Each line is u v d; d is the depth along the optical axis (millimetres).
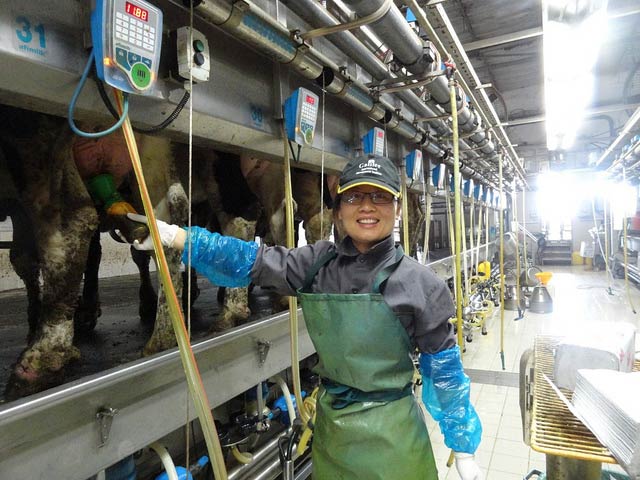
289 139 1476
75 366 1193
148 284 1987
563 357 1302
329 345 1073
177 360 1091
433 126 3207
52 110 944
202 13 1059
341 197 1094
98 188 1256
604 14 1938
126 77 766
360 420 1079
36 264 1395
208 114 1223
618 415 910
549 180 10680
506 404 2924
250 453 1680
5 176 1284
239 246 1104
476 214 7387
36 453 782
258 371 1469
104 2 724
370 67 1925
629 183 7820
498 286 6000
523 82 7555
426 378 1140
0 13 729
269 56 1433
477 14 4926
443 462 2254
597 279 8883
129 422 969
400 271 1048
